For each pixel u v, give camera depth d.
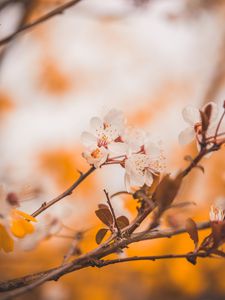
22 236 0.35
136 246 0.85
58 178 1.30
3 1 0.58
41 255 0.81
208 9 0.83
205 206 0.80
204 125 0.35
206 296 1.01
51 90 1.78
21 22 0.63
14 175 0.58
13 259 0.84
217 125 0.35
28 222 0.35
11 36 0.50
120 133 0.38
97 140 0.38
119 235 0.35
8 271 0.84
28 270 0.83
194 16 0.80
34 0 0.63
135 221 0.35
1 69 0.69
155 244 0.85
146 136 0.38
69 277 1.00
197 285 1.00
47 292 0.92
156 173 0.38
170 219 0.42
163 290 1.00
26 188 0.37
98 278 1.02
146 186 0.37
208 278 0.99
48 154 1.39
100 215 0.37
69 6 0.51
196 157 0.35
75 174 1.30
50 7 0.68
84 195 1.06
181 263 0.99
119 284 1.02
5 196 0.35
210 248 0.34
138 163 0.38
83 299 0.99
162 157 0.38
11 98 1.67
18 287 0.35
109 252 0.34
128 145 0.38
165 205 0.33
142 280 1.02
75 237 0.46
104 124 0.38
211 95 1.64
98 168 0.38
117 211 0.45
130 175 0.38
